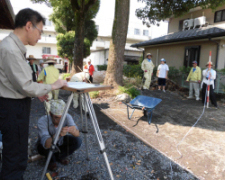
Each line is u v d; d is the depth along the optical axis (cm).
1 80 150
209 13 1179
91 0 1070
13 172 163
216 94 922
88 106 204
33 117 473
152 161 308
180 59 1161
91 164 286
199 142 387
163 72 929
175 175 274
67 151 270
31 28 159
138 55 2747
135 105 503
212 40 922
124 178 260
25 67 151
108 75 757
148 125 472
